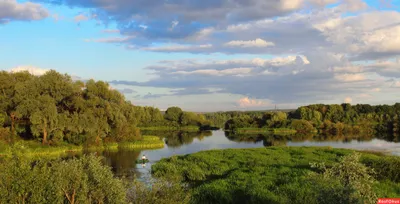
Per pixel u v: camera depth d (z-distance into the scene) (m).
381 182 23.83
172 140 84.62
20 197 10.90
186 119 137.62
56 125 54.84
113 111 64.75
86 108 61.12
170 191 13.90
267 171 29.69
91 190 12.09
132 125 71.75
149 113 133.88
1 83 56.25
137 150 59.06
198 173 30.94
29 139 58.03
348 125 124.00
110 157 48.94
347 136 99.00
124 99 73.25
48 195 11.05
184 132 119.75
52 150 52.06
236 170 31.22
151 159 46.75
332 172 17.59
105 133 64.94
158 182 14.20
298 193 20.58
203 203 21.91
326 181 15.09
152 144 67.25
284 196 20.84
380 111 151.25
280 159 37.88
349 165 17.52
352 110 149.12
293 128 122.56
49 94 57.72
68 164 11.90
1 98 55.22
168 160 41.22
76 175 11.70
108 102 65.94
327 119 139.12
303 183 22.98
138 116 80.69
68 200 11.72
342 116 143.88
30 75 61.72
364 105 157.00
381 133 111.44
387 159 26.75
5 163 11.30
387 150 56.50
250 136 100.94
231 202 21.86
